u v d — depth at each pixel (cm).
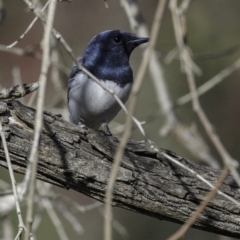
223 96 1459
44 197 1038
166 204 745
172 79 1451
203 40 1434
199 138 1234
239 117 1452
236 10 1455
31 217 512
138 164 752
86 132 742
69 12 1480
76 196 1409
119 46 1009
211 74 1431
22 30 1420
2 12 1162
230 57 1428
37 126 539
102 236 1427
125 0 1154
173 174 759
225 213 755
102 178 728
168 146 1459
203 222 754
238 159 1452
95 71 992
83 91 982
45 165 717
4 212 1052
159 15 524
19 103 721
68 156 724
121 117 1459
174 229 1420
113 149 746
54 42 1130
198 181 762
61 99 1227
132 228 1430
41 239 1378
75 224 1050
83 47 1462
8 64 1384
